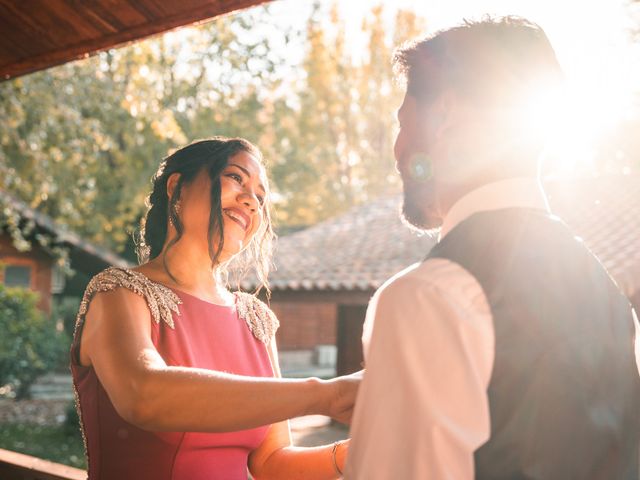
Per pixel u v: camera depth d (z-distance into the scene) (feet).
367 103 99.81
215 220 5.13
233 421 3.79
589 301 3.31
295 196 98.02
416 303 3.06
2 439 38.52
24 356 48.14
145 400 3.80
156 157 66.44
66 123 40.06
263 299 37.63
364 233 45.78
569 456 3.04
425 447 2.94
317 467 5.28
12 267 54.65
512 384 3.01
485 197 3.41
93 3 7.57
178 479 4.74
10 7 7.96
